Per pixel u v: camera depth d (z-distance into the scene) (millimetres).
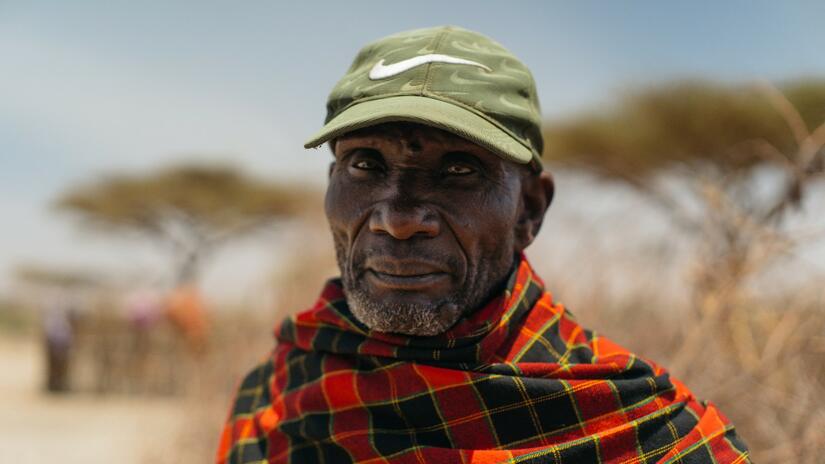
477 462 1217
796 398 2234
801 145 2479
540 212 1418
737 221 2625
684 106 7812
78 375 9938
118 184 19469
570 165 9195
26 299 18406
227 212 18938
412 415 1267
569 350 1347
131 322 8891
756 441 2295
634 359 1322
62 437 6484
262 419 1468
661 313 2986
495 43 1335
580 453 1223
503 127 1215
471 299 1245
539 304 1364
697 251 2746
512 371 1261
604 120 8695
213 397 4445
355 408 1315
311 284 4668
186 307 6855
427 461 1235
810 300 2449
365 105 1216
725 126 7445
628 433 1237
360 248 1227
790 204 2521
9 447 6152
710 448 1258
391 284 1189
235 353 4578
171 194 18688
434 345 1256
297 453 1376
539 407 1250
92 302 10094
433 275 1189
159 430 4703
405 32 1348
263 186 18734
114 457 5152
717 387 2416
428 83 1216
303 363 1438
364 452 1278
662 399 1299
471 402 1249
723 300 2516
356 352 1321
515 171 1281
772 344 2389
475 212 1204
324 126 1257
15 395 9555
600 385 1262
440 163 1205
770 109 7047
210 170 18859
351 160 1248
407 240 1188
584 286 3207
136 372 8789
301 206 5168
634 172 8594
